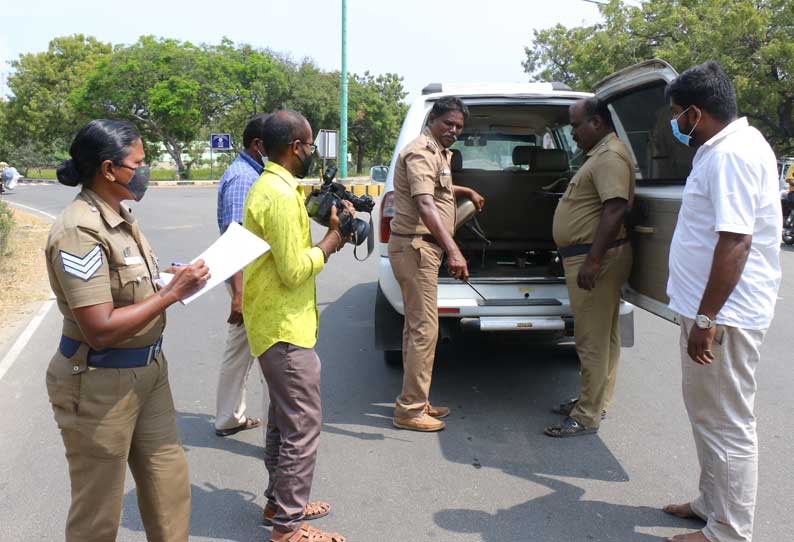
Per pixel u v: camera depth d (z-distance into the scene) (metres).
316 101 36.88
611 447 4.04
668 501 3.43
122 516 3.32
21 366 5.61
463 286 4.51
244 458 3.95
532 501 3.44
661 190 3.83
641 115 4.26
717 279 2.65
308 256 2.87
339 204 3.05
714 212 2.71
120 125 2.30
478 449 4.03
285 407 2.96
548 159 5.66
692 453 3.96
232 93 33.78
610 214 3.72
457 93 4.76
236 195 3.82
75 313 2.17
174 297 2.27
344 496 3.50
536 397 4.85
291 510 2.98
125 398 2.33
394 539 3.12
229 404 4.17
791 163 13.81
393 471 3.76
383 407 4.69
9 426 4.40
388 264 4.67
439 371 5.38
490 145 6.81
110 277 2.27
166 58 34.00
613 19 23.09
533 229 5.80
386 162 45.66
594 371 4.06
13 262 10.55
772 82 19.64
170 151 36.88
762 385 5.07
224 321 6.98
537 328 4.46
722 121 2.78
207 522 3.28
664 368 5.48
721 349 2.76
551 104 4.70
